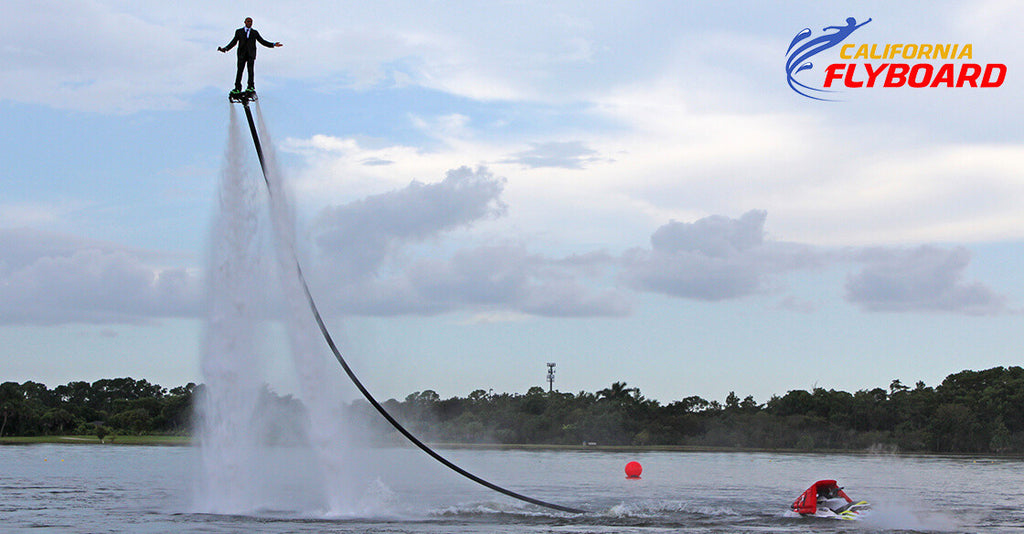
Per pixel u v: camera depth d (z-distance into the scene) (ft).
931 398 574.56
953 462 412.16
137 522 116.57
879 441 553.64
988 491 202.08
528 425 578.25
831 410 593.42
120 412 629.10
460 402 577.84
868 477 267.18
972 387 617.62
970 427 532.73
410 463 269.64
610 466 315.58
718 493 180.14
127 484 186.70
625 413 602.03
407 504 136.05
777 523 123.34
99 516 123.44
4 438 546.26
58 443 499.10
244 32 101.71
